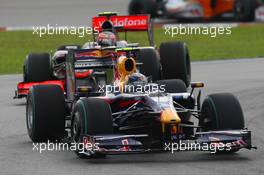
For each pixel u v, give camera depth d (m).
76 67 34.69
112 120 29.06
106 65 34.78
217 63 64.31
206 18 94.50
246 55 70.31
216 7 94.25
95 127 28.72
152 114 29.02
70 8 108.38
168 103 29.16
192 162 28.98
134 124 30.58
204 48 76.81
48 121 32.12
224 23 94.75
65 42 81.44
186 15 93.38
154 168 28.02
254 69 59.16
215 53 72.50
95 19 43.16
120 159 29.77
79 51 34.78
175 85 32.72
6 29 92.31
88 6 109.88
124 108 31.06
